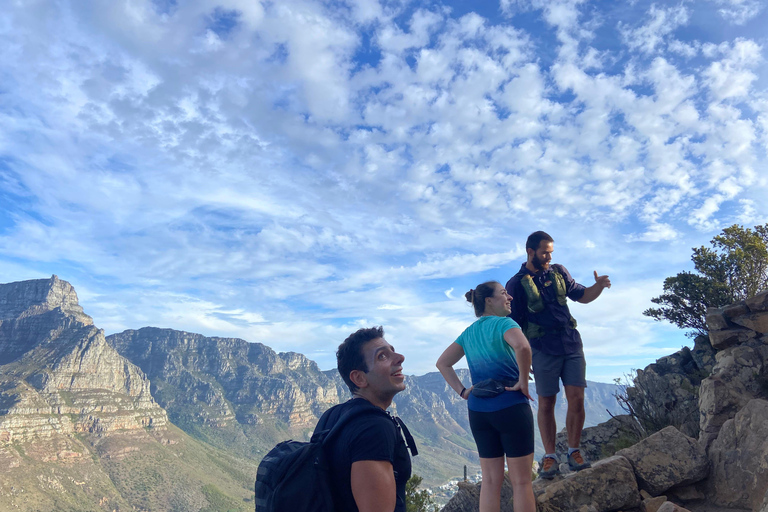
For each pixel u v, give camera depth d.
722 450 4.73
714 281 14.83
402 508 2.18
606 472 4.63
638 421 7.66
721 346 6.73
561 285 5.05
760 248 14.82
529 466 3.65
